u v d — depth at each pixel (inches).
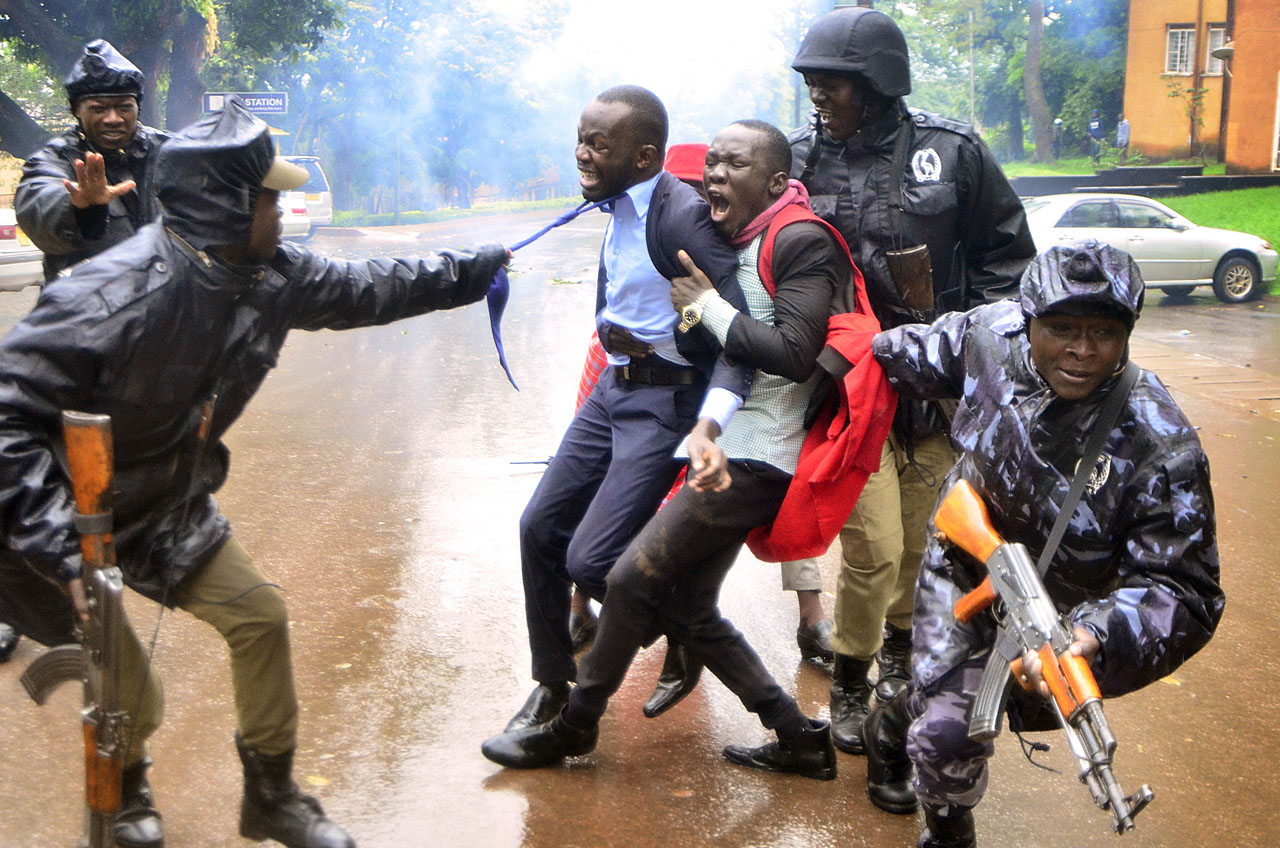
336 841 120.3
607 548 138.9
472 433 327.3
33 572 103.5
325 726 156.1
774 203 135.6
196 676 169.8
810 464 135.3
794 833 133.7
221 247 107.6
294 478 275.9
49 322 99.7
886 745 137.8
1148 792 89.1
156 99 1176.8
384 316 126.7
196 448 112.2
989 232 161.9
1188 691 179.2
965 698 114.6
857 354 132.4
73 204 139.5
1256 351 514.9
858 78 152.8
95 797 99.3
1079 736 95.3
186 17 1084.5
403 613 196.9
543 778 144.8
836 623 158.9
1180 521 103.6
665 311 139.8
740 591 218.1
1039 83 1595.7
